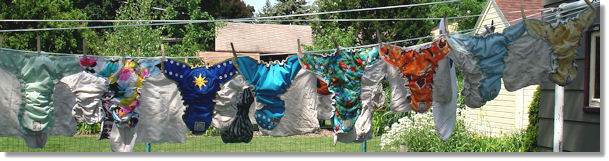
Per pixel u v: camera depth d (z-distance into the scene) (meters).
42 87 4.14
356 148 8.47
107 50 12.05
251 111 4.66
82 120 4.22
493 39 4.42
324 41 14.00
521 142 7.62
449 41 4.27
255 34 20.09
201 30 15.51
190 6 17.12
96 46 13.47
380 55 4.36
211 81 4.35
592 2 4.70
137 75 4.30
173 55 12.65
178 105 4.41
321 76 4.38
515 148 7.60
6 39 10.74
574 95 5.09
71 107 4.31
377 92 4.42
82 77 4.20
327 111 4.54
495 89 4.44
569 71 4.56
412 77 4.40
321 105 4.54
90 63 4.21
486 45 4.39
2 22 10.93
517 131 8.34
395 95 4.49
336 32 13.88
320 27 20.31
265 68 4.41
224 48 18.98
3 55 4.08
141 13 12.61
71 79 4.25
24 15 11.00
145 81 4.34
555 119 5.21
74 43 11.95
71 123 4.31
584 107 4.94
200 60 12.88
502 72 4.45
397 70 4.46
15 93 4.15
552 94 5.41
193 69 4.36
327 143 9.12
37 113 4.14
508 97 9.84
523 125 9.46
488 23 12.00
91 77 4.21
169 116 4.40
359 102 4.41
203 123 4.33
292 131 4.45
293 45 20.27
